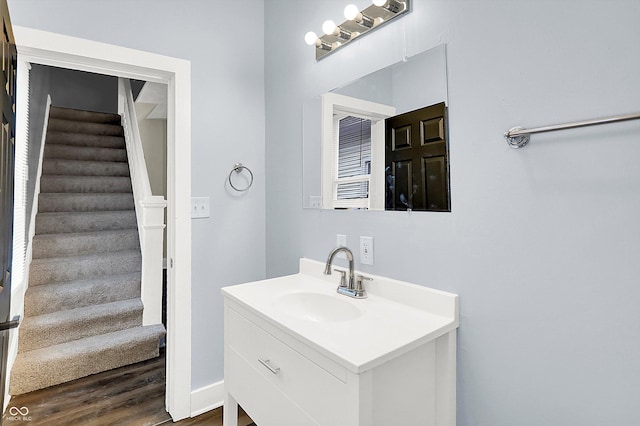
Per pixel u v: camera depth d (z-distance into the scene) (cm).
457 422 116
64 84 448
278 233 203
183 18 183
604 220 84
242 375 138
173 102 183
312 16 176
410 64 129
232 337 146
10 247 128
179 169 181
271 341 120
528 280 98
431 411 114
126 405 197
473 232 111
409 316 118
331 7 164
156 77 184
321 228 172
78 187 358
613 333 83
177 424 180
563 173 91
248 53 206
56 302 255
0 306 109
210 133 192
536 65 96
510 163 102
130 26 167
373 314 120
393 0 131
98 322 254
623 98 81
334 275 162
